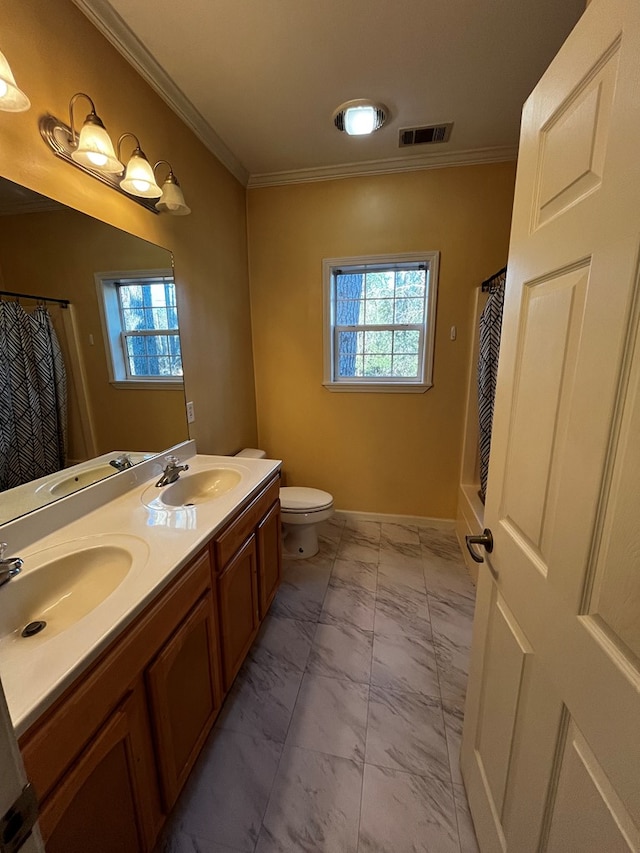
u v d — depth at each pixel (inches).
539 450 27.9
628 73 18.3
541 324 27.9
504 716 33.0
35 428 43.8
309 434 114.0
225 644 51.8
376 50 57.6
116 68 54.2
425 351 101.5
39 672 25.5
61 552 40.2
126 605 32.1
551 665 25.2
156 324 65.8
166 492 58.8
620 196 18.9
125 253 57.5
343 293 106.2
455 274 95.3
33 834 15.2
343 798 44.3
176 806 43.7
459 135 80.7
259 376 112.6
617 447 19.3
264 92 66.6
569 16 51.8
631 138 18.1
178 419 73.2
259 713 54.8
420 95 68.0
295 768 47.5
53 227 45.6
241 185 97.9
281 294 105.6
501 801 33.2
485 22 52.7
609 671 19.3
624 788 17.9
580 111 23.0
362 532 109.2
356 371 110.0
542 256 28.1
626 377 18.6
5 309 40.2
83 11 48.0
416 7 50.4
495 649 35.8
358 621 73.5
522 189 31.8
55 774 25.2
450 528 110.9
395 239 96.0
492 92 67.3
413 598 80.4
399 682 59.9
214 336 86.4
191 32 53.6
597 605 20.6
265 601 68.5
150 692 35.2
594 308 21.1
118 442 57.5
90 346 51.9
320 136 80.5
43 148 43.7
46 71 43.6
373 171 93.0
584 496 21.8
